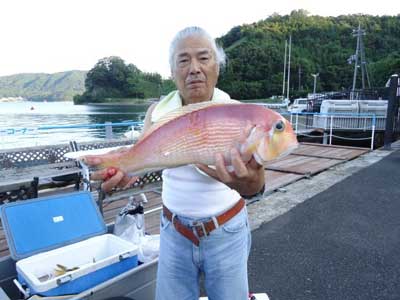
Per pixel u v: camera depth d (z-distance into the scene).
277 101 64.69
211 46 1.65
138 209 3.06
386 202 5.45
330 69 82.06
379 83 68.44
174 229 1.78
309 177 7.14
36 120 24.39
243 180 1.35
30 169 4.80
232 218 1.73
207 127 1.35
